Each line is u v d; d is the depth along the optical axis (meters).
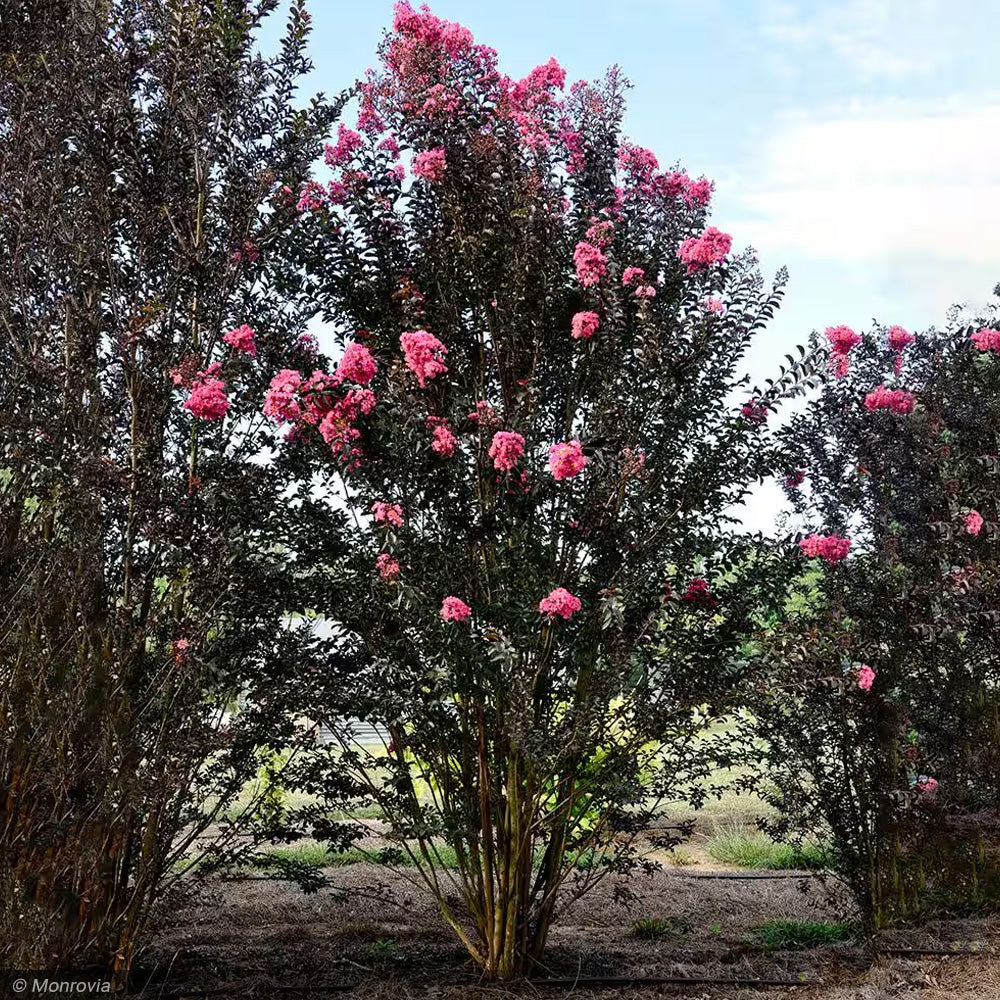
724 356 5.02
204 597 4.68
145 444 4.73
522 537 4.75
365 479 4.74
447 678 4.52
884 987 5.02
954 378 6.72
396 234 5.21
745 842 8.16
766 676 4.77
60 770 4.39
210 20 4.99
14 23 5.00
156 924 4.75
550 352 5.14
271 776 5.17
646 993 4.98
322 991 4.91
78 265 4.77
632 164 5.44
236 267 4.93
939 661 6.20
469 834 4.93
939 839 6.28
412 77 5.05
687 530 4.98
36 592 4.49
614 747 4.93
